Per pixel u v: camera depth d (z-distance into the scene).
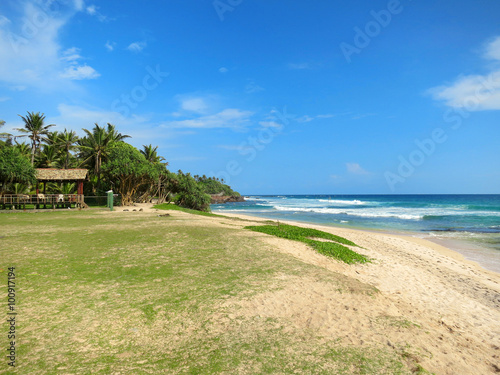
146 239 11.44
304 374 3.31
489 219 35.03
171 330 4.30
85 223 16.94
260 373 3.30
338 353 3.79
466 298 8.23
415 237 22.52
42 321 4.43
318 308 5.18
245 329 4.37
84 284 6.09
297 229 17.00
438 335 4.61
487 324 6.22
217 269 7.39
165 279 6.51
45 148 47.94
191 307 5.04
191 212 31.86
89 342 3.90
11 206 28.28
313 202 103.75
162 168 48.88
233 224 18.91
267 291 5.87
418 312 5.79
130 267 7.42
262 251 9.82
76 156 51.78
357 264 10.63
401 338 4.26
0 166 27.19
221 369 3.36
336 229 25.25
